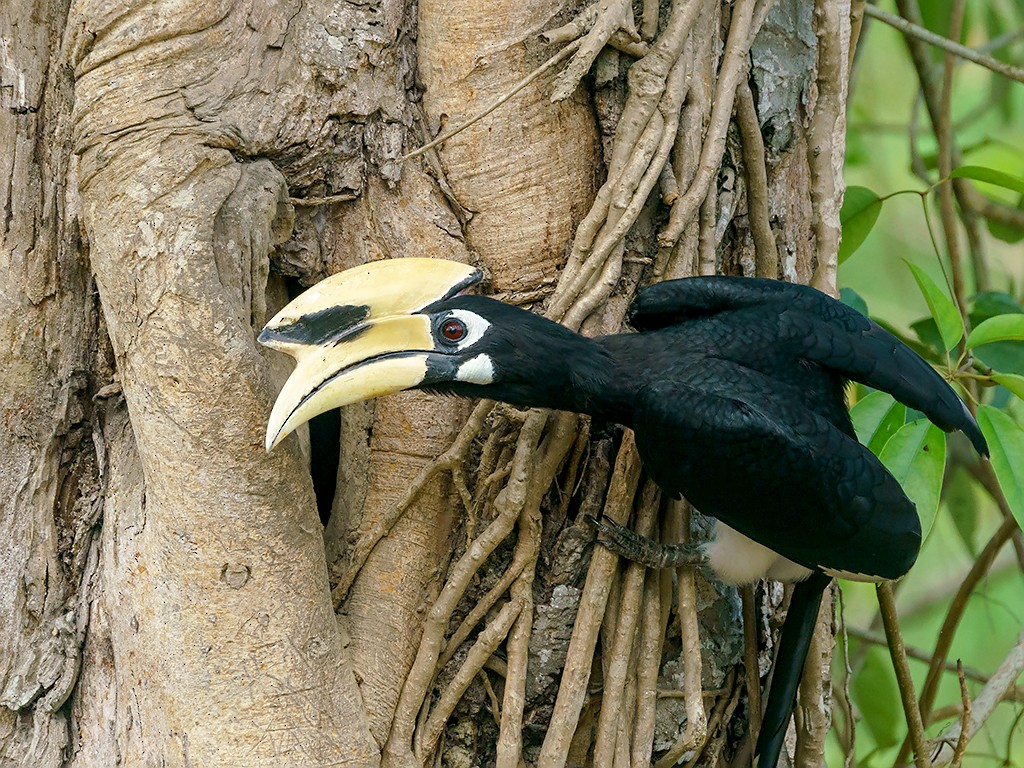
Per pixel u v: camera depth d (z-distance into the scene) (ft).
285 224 16.63
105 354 17.58
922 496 16.88
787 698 17.39
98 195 15.75
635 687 17.01
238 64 16.15
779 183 18.63
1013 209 26.66
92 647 16.70
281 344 14.80
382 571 16.99
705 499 15.99
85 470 17.56
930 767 19.01
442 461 16.60
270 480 15.58
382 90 17.08
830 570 16.63
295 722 15.62
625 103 17.02
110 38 15.88
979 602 30.91
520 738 16.65
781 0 18.20
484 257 17.42
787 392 16.21
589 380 15.88
